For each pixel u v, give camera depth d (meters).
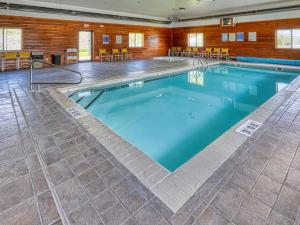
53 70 8.49
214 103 5.34
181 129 3.82
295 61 9.38
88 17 11.14
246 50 11.48
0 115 3.34
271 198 1.53
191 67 9.27
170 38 15.56
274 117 3.13
